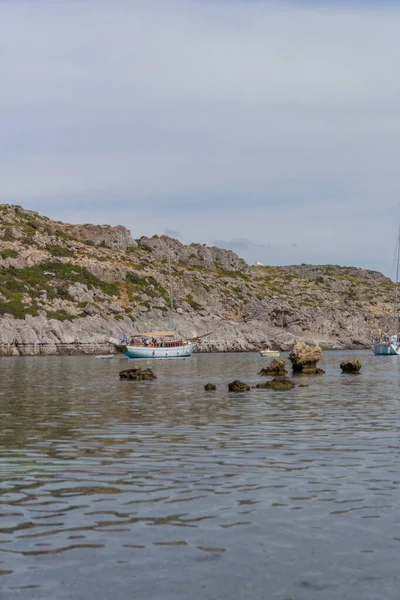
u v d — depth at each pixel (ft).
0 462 64.54
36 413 105.60
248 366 285.43
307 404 117.19
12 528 43.55
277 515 46.03
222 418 97.71
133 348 390.01
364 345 634.43
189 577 35.73
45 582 35.14
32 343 430.20
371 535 41.81
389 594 33.60
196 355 447.42
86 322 478.59
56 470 60.75
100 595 33.63
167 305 582.35
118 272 592.19
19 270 540.11
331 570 36.50
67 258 590.14
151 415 102.06
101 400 127.34
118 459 65.82
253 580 35.32
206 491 52.65
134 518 45.57
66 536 41.98
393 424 89.92
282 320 636.89
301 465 62.23
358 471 59.26
